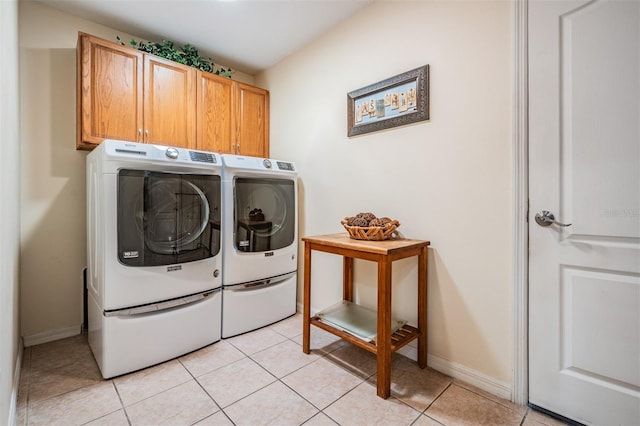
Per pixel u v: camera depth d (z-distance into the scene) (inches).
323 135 98.8
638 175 46.7
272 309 96.3
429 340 71.4
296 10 86.8
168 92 94.1
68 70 88.2
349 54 90.0
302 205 107.3
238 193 87.1
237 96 111.9
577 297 52.2
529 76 56.1
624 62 47.4
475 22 63.1
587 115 50.7
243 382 64.7
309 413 55.1
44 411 55.1
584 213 51.3
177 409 56.1
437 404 57.7
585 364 51.6
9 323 51.4
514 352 58.3
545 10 54.2
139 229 68.4
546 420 53.6
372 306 84.4
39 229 84.3
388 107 78.7
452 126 66.7
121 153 66.2
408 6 75.0
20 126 79.8
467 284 64.9
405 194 75.9
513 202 58.1
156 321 70.9
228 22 92.7
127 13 88.0
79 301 90.7
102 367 65.7
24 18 81.7
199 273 78.5
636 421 47.2
